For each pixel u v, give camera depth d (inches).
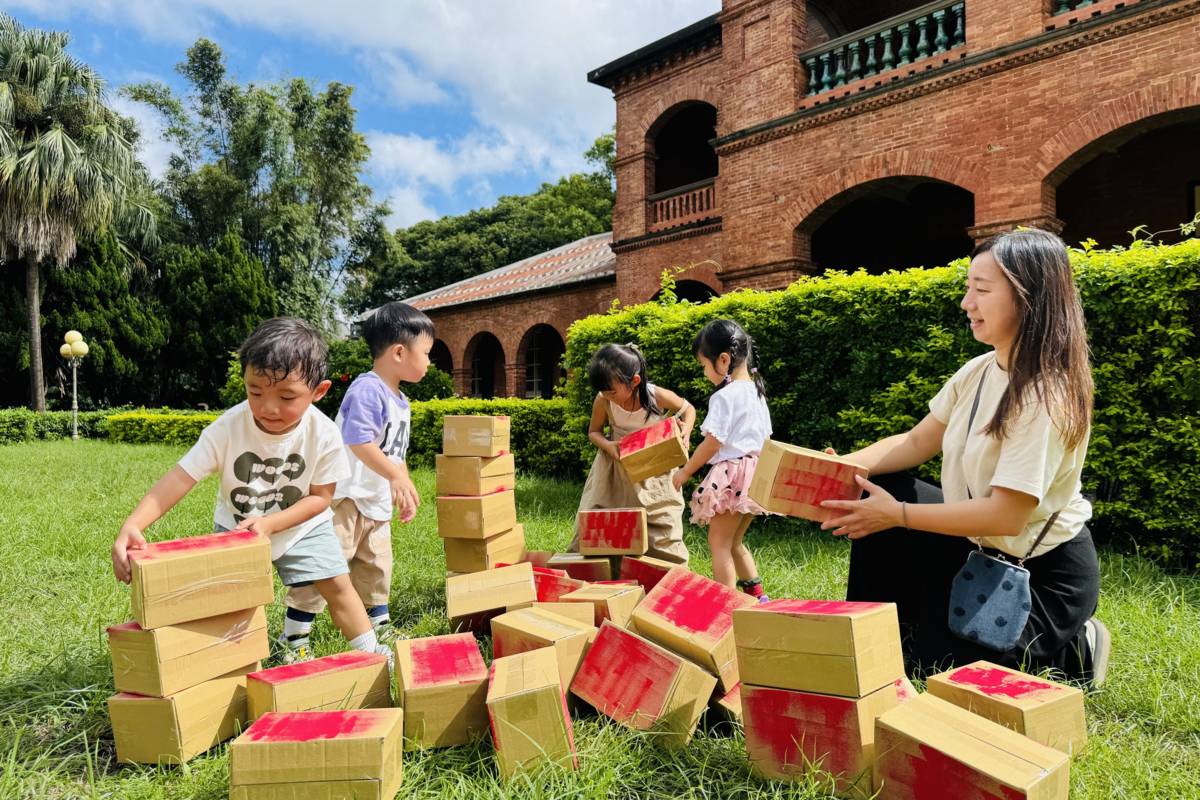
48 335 943.7
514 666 77.2
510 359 724.0
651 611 91.0
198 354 1059.9
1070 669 90.7
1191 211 366.3
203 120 1338.6
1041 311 78.5
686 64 494.3
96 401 1010.7
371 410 114.4
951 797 58.2
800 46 405.7
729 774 72.7
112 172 850.8
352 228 1398.9
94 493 271.1
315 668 80.9
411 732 75.7
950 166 335.9
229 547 80.0
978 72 323.3
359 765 62.3
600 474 152.9
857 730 65.7
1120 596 128.0
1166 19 271.1
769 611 70.5
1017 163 313.3
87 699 90.2
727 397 127.1
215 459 91.8
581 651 86.1
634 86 528.4
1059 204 409.1
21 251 795.4
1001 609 82.0
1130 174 385.1
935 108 340.5
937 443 99.3
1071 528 85.1
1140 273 159.8
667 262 510.3
